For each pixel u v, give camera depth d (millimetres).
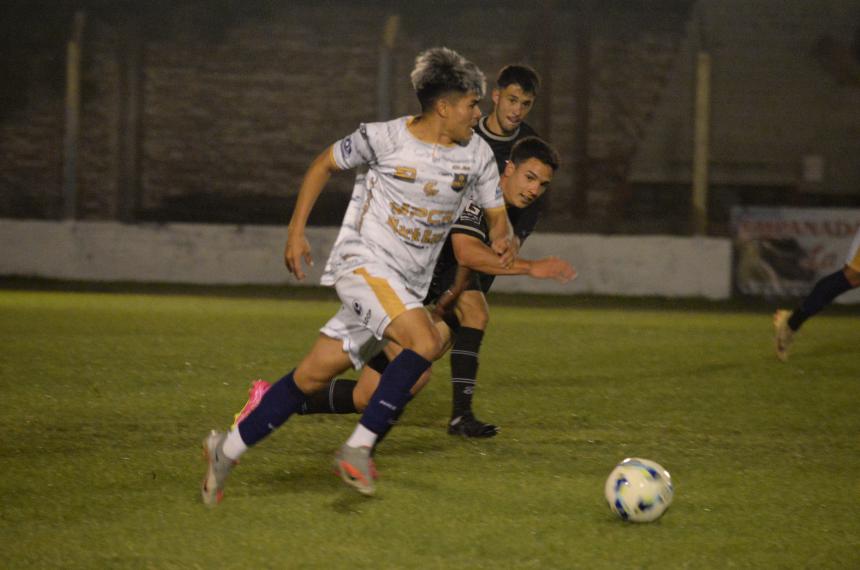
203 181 81375
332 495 15891
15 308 48812
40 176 80875
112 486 16344
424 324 15000
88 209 80875
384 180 15531
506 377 29703
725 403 25828
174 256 68750
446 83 15078
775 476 17938
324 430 20859
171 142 81125
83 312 47250
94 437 20234
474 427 20812
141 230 68500
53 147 80750
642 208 81188
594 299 65375
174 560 12758
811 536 14250
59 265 68312
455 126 15281
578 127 80250
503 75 21938
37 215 81062
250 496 15805
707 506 15742
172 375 28578
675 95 80438
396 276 15430
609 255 67812
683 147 80500
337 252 15867
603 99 80688
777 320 33469
